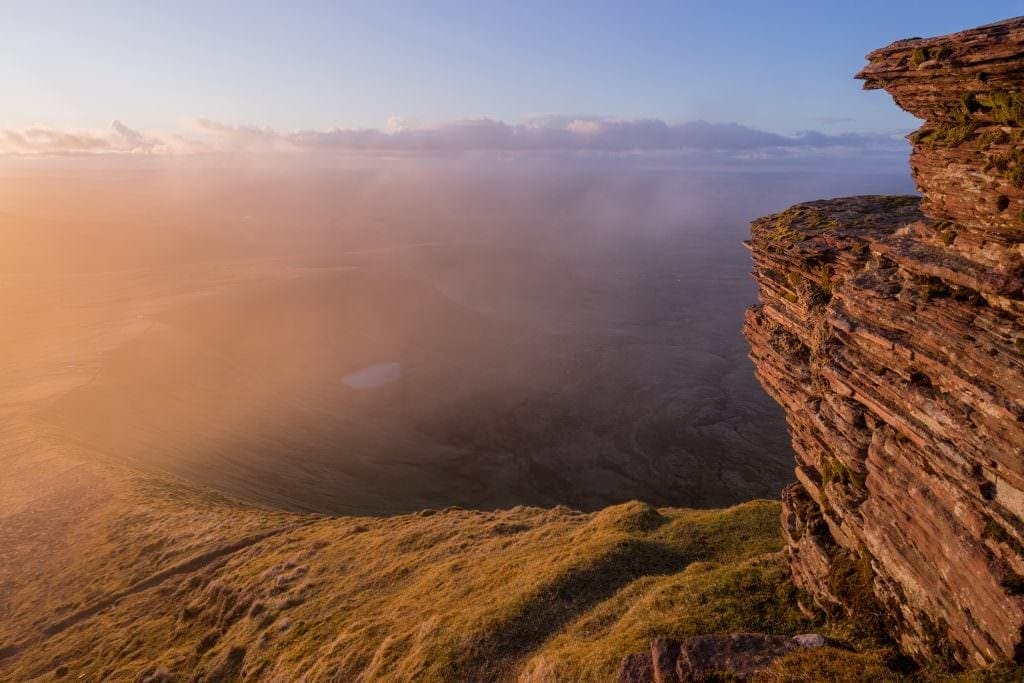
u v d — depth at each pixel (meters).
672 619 22.41
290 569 43.44
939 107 15.85
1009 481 13.05
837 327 19.22
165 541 55.69
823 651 16.55
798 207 26.27
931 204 16.56
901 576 17.00
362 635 29.94
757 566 25.98
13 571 56.62
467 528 42.44
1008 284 13.48
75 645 42.94
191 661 36.06
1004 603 13.09
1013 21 13.52
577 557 30.31
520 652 24.45
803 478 24.02
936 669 15.26
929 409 15.34
